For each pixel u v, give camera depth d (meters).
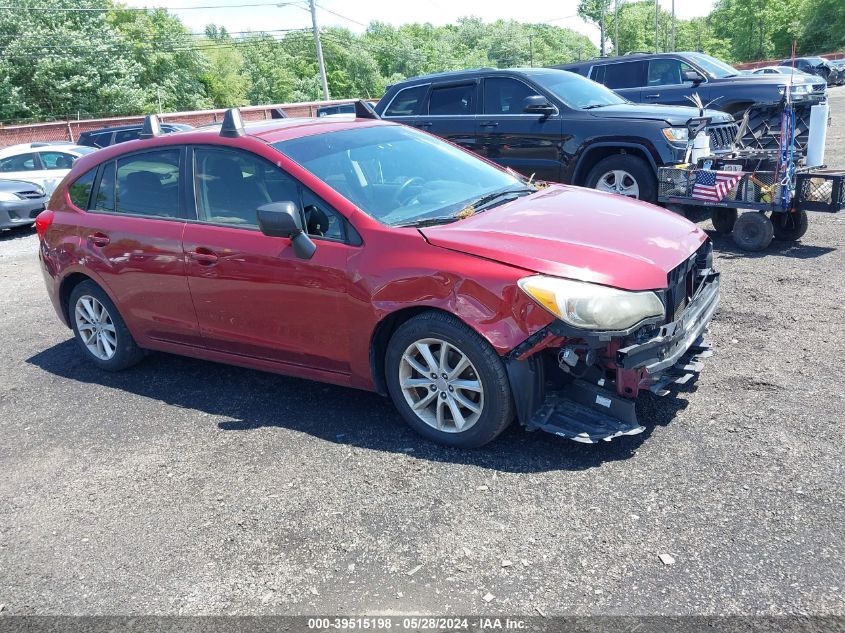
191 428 4.29
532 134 8.73
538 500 3.20
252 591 2.80
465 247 3.51
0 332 6.68
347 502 3.34
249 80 83.31
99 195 5.07
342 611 2.64
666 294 3.57
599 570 2.72
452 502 3.25
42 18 45.47
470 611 2.58
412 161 4.53
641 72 12.79
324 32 87.62
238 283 4.22
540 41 123.69
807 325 5.02
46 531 3.37
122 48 47.53
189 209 4.51
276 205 3.72
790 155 6.63
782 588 2.54
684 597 2.54
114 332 5.18
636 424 3.41
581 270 3.32
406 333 3.66
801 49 71.44
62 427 4.50
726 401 3.96
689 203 7.29
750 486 3.15
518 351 3.34
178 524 3.30
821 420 3.67
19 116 43.84
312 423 4.20
